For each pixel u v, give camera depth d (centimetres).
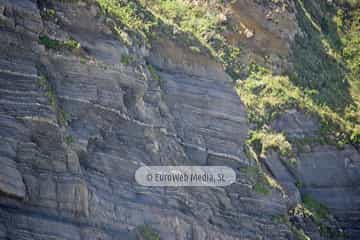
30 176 5706
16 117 5759
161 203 6338
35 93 5859
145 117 6494
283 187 7256
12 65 5878
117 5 6988
